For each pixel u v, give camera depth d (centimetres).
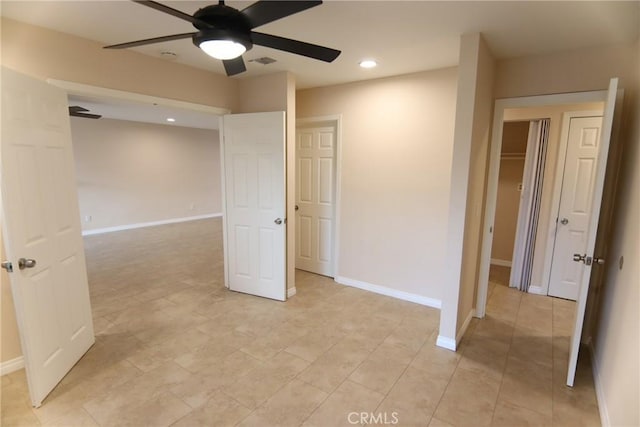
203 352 271
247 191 371
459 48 267
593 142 359
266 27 234
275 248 367
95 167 697
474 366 256
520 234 412
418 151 352
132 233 718
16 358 244
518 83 295
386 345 284
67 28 239
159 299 374
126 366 251
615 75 257
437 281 356
